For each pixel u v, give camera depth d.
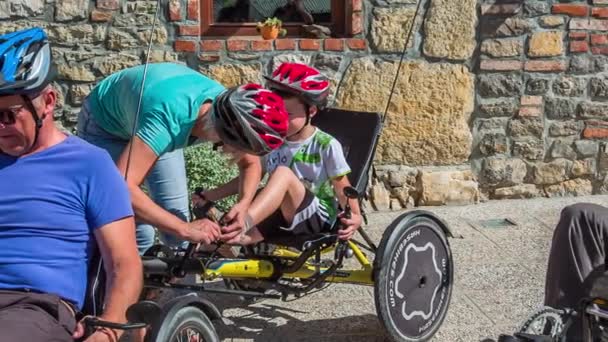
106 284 2.90
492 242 5.92
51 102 2.83
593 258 3.57
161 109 3.63
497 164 6.71
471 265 5.54
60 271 2.82
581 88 6.67
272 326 4.68
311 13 6.50
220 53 6.27
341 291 5.15
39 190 2.79
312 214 4.18
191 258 3.73
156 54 6.21
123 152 3.65
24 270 2.78
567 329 3.36
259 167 4.15
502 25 6.50
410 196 6.64
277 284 4.14
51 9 6.06
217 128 3.43
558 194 6.84
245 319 4.76
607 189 6.86
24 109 2.73
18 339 2.60
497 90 6.60
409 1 6.38
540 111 6.67
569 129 6.73
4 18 6.01
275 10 6.46
